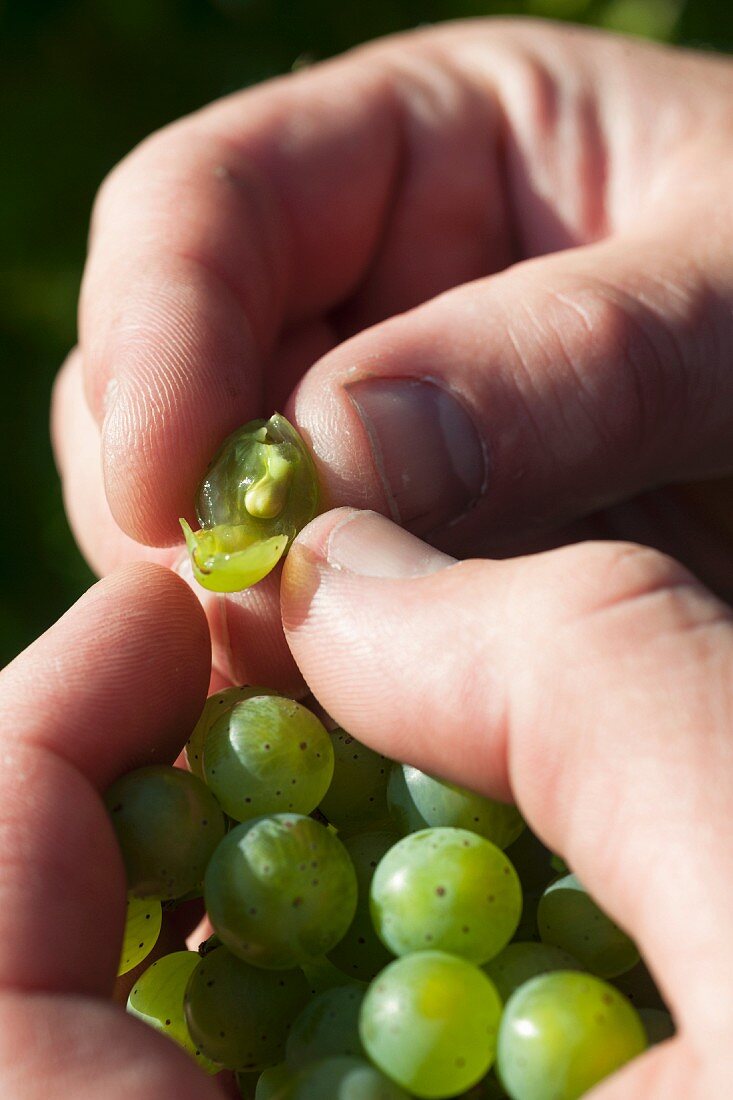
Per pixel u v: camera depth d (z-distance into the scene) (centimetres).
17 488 45
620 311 24
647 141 30
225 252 27
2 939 18
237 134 30
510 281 25
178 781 20
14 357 45
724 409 26
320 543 21
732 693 18
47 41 46
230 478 23
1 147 46
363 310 33
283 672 24
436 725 19
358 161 31
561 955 19
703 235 26
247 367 25
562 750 18
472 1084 18
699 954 17
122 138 47
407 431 23
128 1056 17
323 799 21
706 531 32
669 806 17
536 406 24
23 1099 17
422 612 20
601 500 26
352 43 47
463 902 18
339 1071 18
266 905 18
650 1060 17
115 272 27
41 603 44
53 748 20
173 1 47
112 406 24
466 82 33
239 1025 19
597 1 47
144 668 21
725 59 33
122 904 19
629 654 18
